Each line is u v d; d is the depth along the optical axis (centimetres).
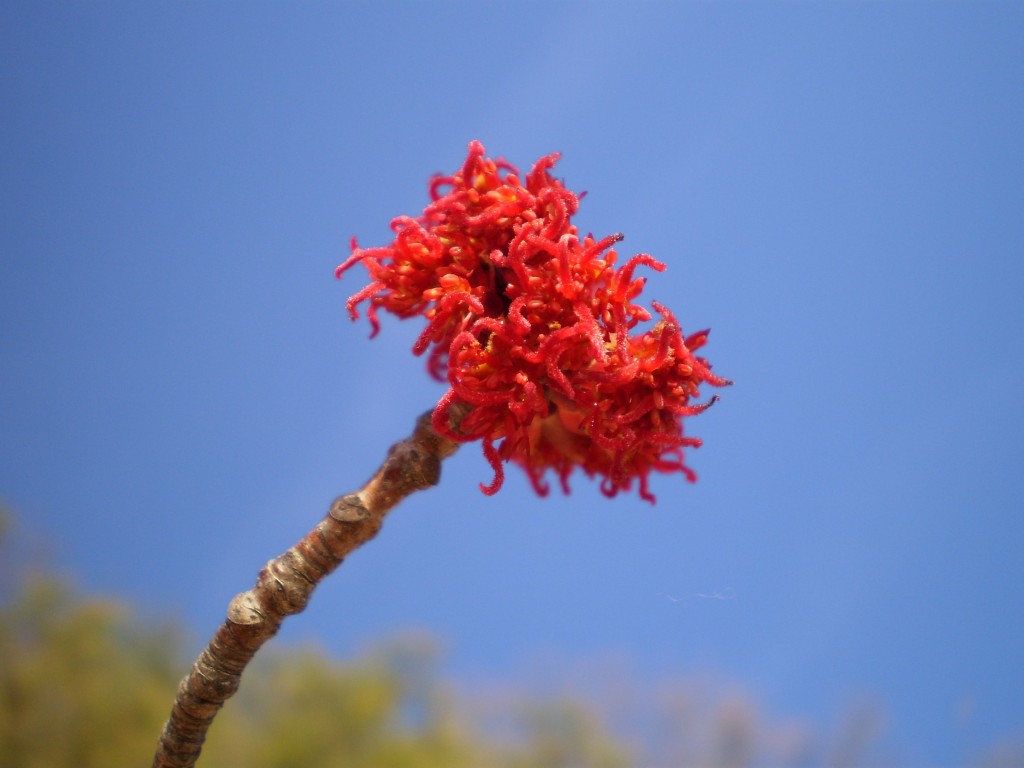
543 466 10
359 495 9
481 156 9
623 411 9
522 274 9
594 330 9
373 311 10
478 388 9
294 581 9
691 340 9
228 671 9
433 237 9
